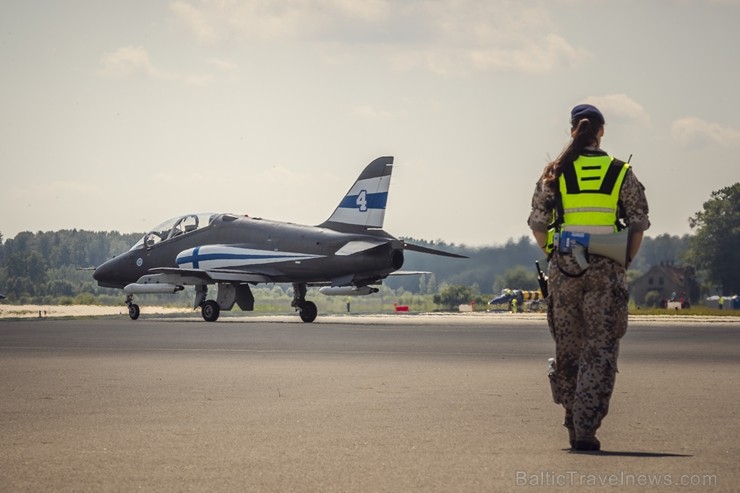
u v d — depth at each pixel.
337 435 19.84
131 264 97.69
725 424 21.38
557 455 17.48
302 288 89.19
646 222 19.17
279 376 32.59
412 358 40.97
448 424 21.41
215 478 15.54
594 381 18.33
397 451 17.92
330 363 38.16
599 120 19.70
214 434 20.00
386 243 81.75
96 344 49.97
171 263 95.38
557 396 19.14
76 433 20.17
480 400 25.84
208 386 29.36
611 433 20.11
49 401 25.59
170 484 15.11
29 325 73.94
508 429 20.67
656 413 23.22
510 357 41.72
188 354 43.00
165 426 21.12
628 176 19.16
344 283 85.12
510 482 15.06
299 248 86.81
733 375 33.38
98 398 26.27
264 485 15.02
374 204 86.00
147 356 41.72
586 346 18.70
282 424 21.41
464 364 37.88
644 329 74.50
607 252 18.75
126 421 21.91
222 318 96.62
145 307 154.38
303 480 15.36
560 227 19.47
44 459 17.20
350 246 82.00
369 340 54.47
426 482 15.13
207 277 89.31
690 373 34.22
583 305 18.92
